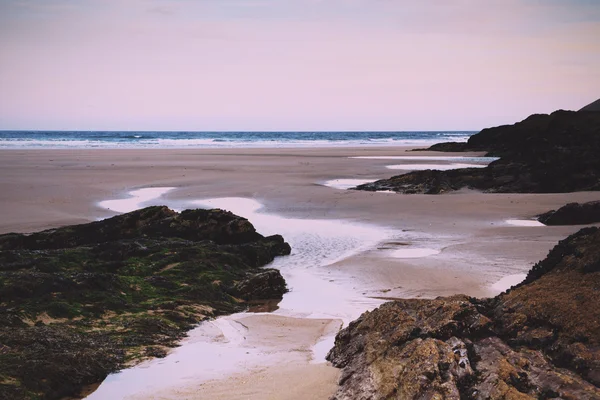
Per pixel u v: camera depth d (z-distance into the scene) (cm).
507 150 6575
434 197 3181
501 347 782
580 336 777
